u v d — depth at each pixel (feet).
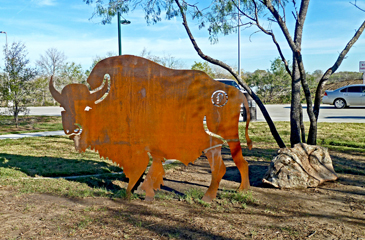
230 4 21.45
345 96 75.10
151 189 15.62
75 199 15.93
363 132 36.70
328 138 33.27
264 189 17.65
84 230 12.10
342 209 14.51
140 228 12.29
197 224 12.69
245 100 15.75
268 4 18.44
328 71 20.01
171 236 11.53
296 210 14.38
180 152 15.49
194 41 20.20
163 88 15.35
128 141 15.57
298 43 19.97
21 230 12.08
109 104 15.47
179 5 20.10
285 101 109.29
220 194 16.53
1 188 17.52
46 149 29.09
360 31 19.43
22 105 49.80
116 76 15.37
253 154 26.73
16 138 35.78
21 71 48.57
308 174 18.13
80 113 15.49
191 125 15.42
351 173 20.68
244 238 11.45
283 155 18.53
